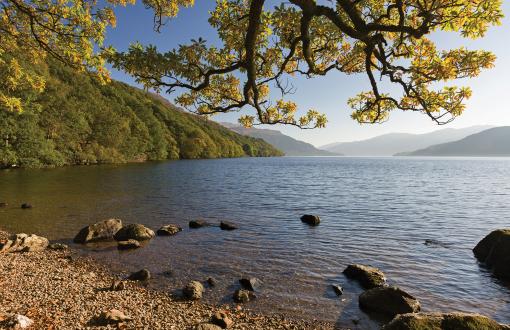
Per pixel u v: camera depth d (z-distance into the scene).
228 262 16.75
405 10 6.46
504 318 11.62
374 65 7.79
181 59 6.78
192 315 10.90
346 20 7.93
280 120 8.66
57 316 9.45
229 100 8.98
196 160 170.75
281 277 14.84
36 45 12.75
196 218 27.72
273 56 8.50
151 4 11.15
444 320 8.18
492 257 16.39
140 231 20.81
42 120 80.94
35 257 16.45
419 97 7.14
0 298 10.43
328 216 29.81
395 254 18.44
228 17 8.00
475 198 43.56
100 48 8.77
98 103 116.25
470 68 6.44
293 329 10.48
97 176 61.03
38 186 43.28
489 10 5.36
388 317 11.35
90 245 19.23
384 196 44.91
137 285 13.55
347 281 14.44
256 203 36.72
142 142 135.75
